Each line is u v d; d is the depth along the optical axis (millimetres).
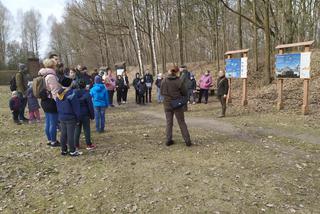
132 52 46406
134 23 27156
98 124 10367
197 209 5238
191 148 8352
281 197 5559
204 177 6414
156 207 5359
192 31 33531
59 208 5516
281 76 12914
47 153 8305
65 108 7738
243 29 35750
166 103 8578
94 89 10266
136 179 6434
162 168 6941
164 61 30125
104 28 33062
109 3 33062
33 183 6535
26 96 12430
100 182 6387
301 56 11984
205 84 16609
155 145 8734
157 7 29797
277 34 19938
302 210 5137
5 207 5637
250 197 5570
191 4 24453
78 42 53938
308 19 21688
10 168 7312
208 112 13961
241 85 19453
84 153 8188
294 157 7465
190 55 39844
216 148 8289
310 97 14164
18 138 10016
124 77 18469
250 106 14250
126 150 8328
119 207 5430
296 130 9898
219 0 19531
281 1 18922
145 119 12828
